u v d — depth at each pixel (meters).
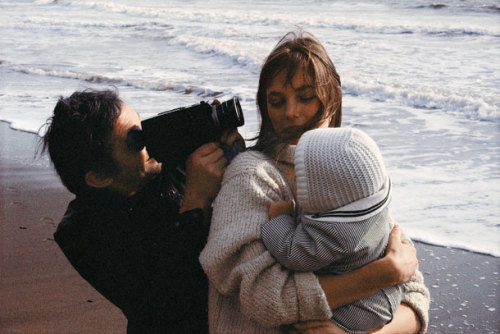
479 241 3.77
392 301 1.41
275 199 1.40
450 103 8.07
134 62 12.23
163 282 1.48
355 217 1.28
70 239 1.58
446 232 3.94
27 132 6.55
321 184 1.28
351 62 11.45
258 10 21.45
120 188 1.58
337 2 22.41
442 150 6.02
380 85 8.99
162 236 1.53
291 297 1.29
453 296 3.08
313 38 1.55
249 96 8.54
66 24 19.16
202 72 10.94
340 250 1.28
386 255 1.37
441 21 17.16
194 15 20.64
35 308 2.91
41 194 4.62
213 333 1.43
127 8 22.84
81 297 3.02
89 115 1.50
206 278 1.53
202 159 1.47
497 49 12.65
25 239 3.74
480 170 5.33
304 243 1.29
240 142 1.58
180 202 1.63
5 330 2.70
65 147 1.52
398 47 13.23
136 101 8.41
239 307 1.40
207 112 1.47
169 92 9.10
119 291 1.56
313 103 1.50
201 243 1.49
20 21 20.05
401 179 5.10
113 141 1.52
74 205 1.64
